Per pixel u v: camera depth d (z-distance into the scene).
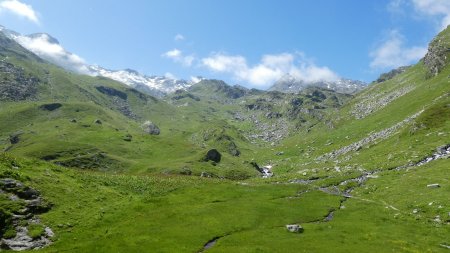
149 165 171.25
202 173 159.50
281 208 75.00
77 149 183.62
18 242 51.31
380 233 60.69
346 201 84.06
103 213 64.94
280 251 52.59
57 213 60.03
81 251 50.94
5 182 59.06
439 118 139.88
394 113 196.12
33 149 180.62
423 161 110.88
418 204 74.88
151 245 54.28
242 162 197.00
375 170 116.69
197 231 60.59
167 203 74.88
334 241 57.03
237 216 68.69
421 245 55.44
